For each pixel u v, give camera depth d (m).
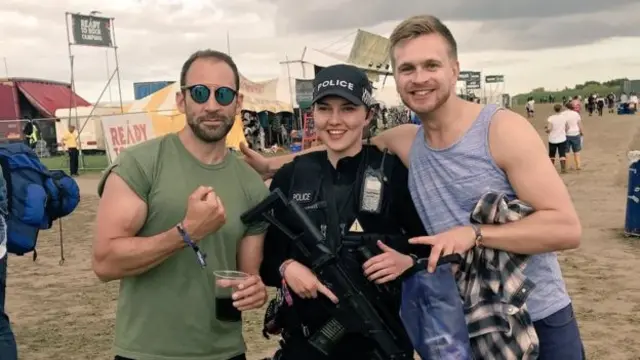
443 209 2.60
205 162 2.75
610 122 52.06
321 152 2.90
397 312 2.69
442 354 2.47
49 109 32.97
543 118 63.62
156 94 21.16
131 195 2.61
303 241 2.60
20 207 3.66
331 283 2.56
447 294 2.48
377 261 2.49
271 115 31.30
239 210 2.77
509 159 2.43
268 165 3.34
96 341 5.80
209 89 2.63
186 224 2.45
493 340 2.42
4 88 32.88
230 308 2.65
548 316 2.58
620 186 14.95
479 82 57.59
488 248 2.43
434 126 2.57
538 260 2.56
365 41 22.59
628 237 9.35
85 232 11.74
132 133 16.81
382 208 2.71
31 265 8.98
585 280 7.16
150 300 2.69
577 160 18.69
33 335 5.98
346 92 2.67
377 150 2.85
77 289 7.61
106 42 25.08
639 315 5.97
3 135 26.20
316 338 2.60
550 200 2.37
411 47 2.46
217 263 2.72
